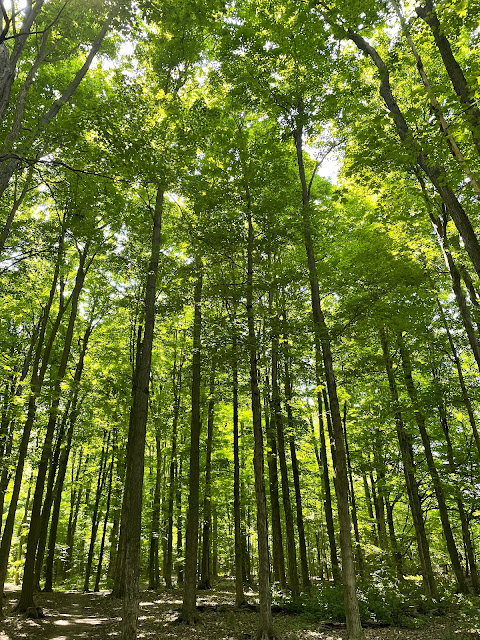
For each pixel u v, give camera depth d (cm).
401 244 1221
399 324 1126
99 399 1719
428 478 1535
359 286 1109
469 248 754
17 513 2780
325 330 1020
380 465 1545
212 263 1138
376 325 1095
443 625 1055
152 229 1210
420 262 1229
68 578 2612
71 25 936
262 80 1155
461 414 1750
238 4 1252
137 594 862
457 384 1439
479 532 2142
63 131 737
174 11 955
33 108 1045
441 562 2252
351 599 848
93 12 883
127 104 904
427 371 1517
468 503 1429
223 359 1030
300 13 1011
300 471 2086
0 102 624
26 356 1692
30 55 1090
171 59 1152
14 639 915
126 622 829
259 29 1141
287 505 1416
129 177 863
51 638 934
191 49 1150
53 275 1606
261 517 949
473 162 891
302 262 1286
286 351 1064
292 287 1084
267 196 1133
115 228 1245
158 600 1527
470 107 587
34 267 1445
